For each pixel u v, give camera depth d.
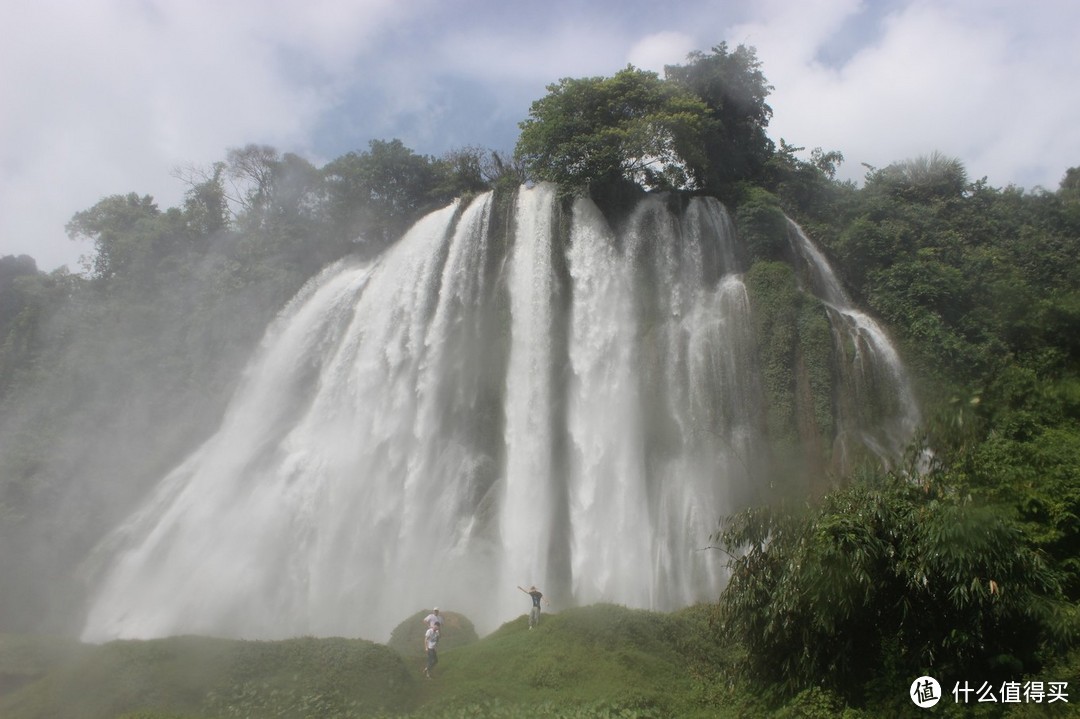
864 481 16.73
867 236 42.56
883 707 14.57
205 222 60.59
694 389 37.81
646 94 44.06
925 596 14.30
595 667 20.36
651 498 36.16
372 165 55.06
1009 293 37.78
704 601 29.94
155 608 37.28
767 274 38.78
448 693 19.84
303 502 39.94
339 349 45.47
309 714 18.94
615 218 43.25
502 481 38.62
